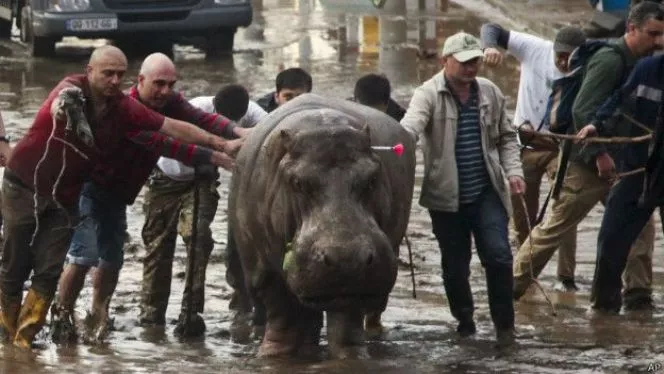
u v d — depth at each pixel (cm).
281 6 7356
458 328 2553
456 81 2512
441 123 2511
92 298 2653
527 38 3008
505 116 2558
